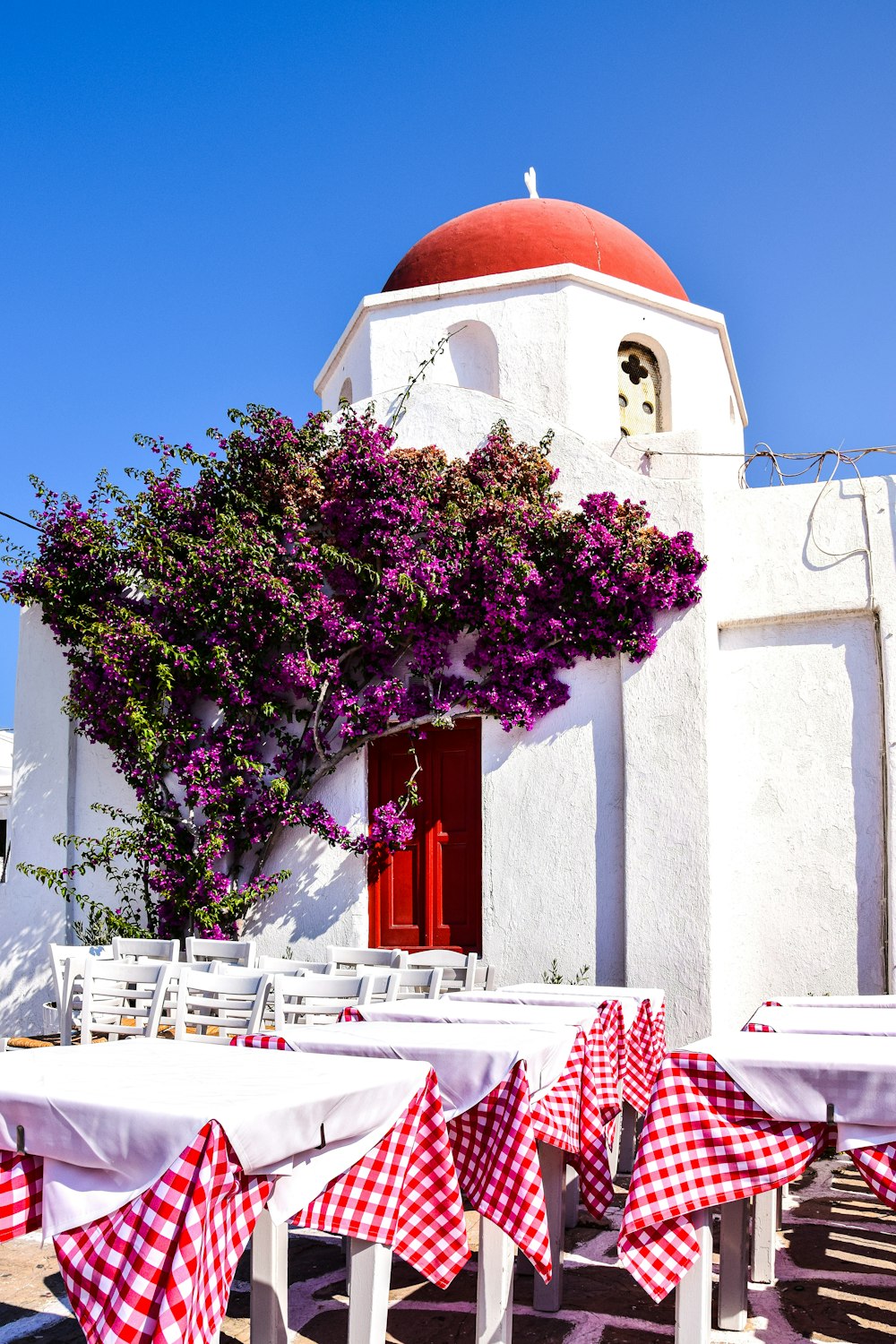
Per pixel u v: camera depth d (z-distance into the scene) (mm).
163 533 10586
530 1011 5094
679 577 9273
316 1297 4453
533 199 13781
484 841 9758
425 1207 3484
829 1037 4137
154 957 7996
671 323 12391
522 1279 4746
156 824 10141
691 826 8992
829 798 9070
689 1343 3531
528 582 9547
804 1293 4520
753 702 9375
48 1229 2955
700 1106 3592
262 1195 2980
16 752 11195
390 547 9945
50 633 11242
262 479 10508
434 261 12836
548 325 11602
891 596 9016
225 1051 3871
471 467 10070
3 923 10969
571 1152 4465
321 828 9992
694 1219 3564
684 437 9820
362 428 10305
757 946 9086
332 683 10133
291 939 10141
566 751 9594
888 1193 3420
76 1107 2953
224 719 10312
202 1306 2643
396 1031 4363
